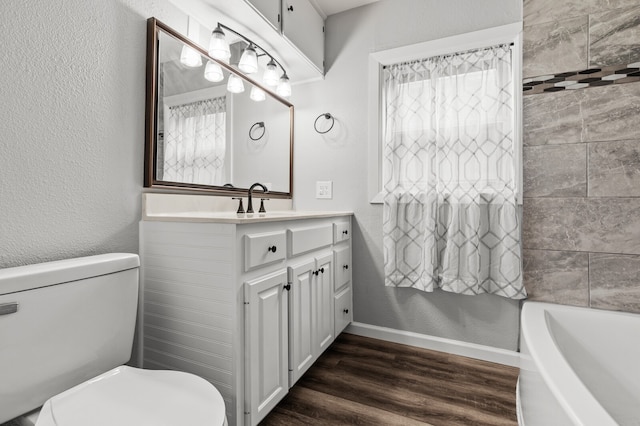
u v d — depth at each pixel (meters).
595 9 1.52
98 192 1.15
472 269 1.70
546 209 1.62
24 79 0.94
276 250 1.26
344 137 2.18
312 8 2.09
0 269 0.86
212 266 1.10
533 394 1.01
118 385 0.85
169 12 1.43
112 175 1.19
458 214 1.76
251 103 1.92
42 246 0.99
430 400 1.40
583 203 1.54
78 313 0.92
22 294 0.79
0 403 0.75
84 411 0.74
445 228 1.83
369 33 2.11
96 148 1.14
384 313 2.07
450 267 1.76
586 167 1.54
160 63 1.34
